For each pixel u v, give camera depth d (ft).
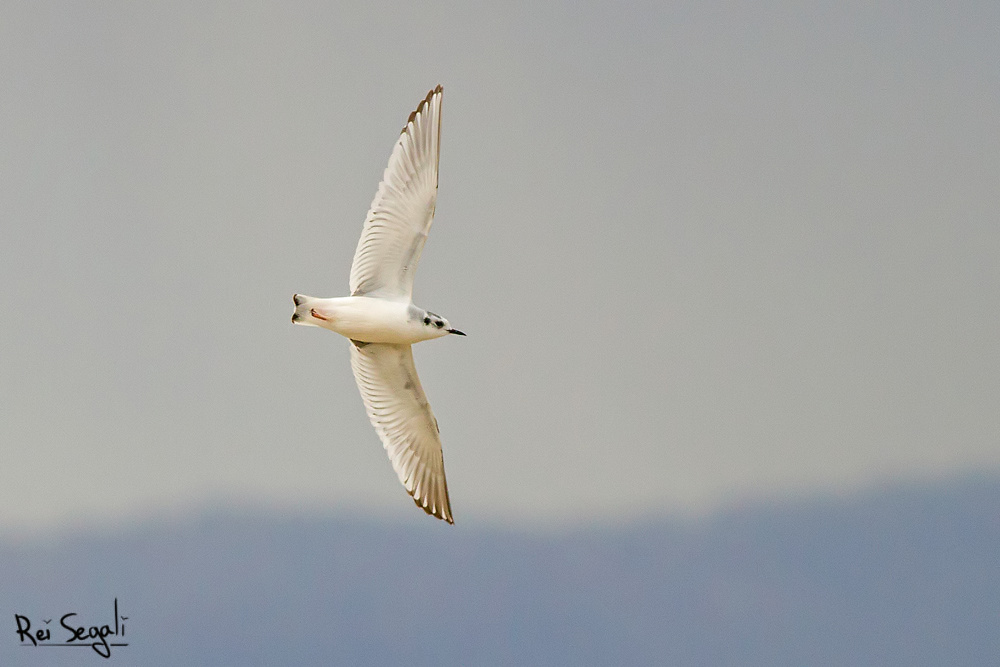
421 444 55.62
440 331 50.78
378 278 51.11
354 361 54.34
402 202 50.16
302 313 50.08
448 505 56.18
